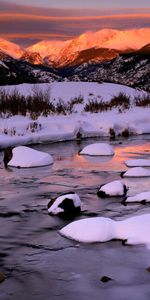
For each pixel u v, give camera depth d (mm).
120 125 20984
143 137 19984
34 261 6113
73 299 5121
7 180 10969
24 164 12680
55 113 22281
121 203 8836
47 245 6660
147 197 8875
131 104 26844
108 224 6969
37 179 11086
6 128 17391
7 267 5941
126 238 6699
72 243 6738
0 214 8141
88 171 12070
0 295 5219
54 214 8086
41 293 5258
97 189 10016
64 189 10023
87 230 6891
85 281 5527
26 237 6984
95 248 6531
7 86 30203
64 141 18328
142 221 6910
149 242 6535
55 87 30125
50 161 13133
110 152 14891
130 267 5895
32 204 8805
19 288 5375
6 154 13289
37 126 18438
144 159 13188
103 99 27609
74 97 27641
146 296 5168
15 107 21219
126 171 11492
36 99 22812
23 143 16641
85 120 20828
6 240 6863
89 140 18812
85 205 8719
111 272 5762
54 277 5645
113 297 5148
